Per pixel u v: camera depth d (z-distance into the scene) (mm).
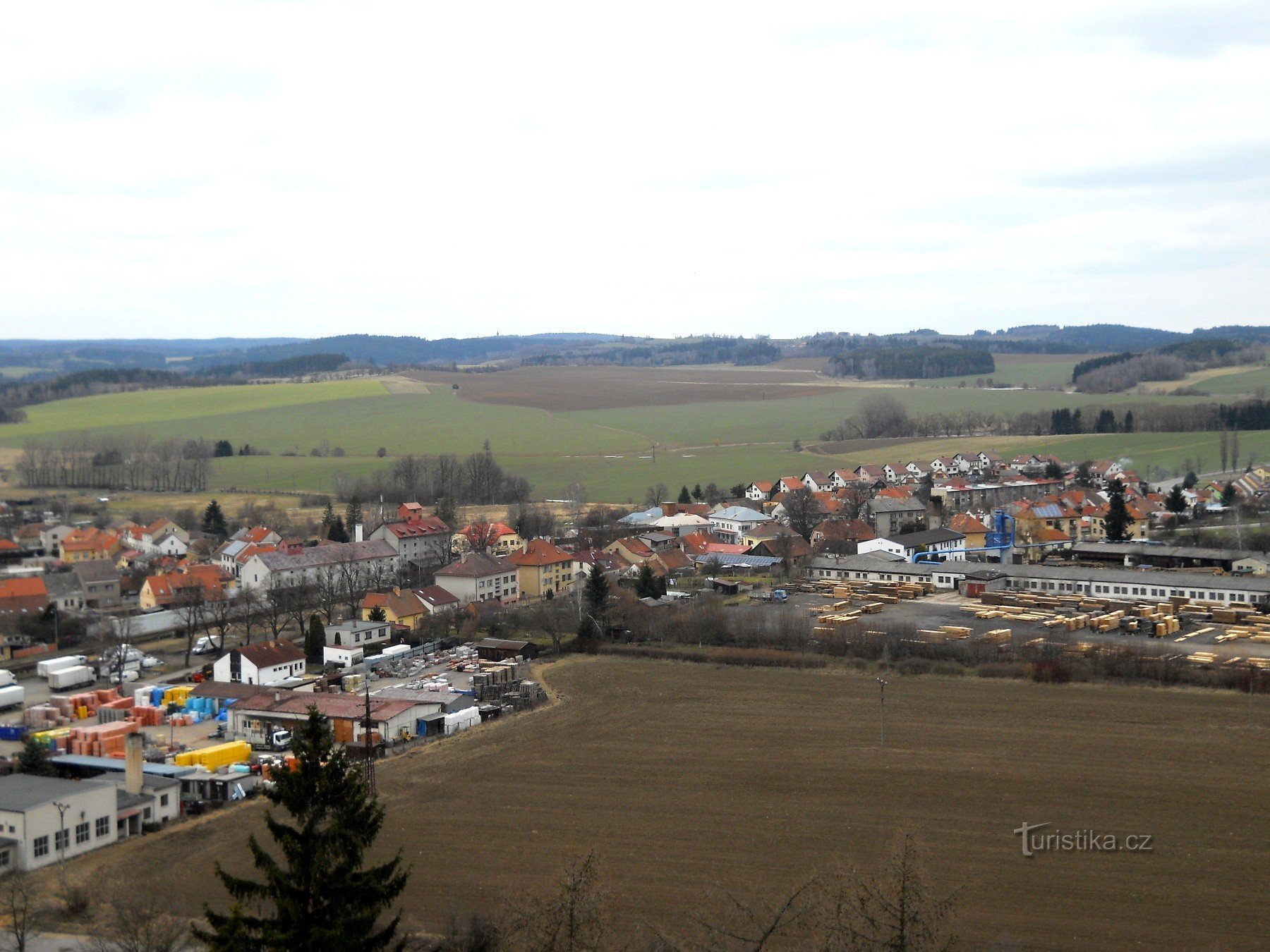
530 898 63938
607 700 120250
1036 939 64062
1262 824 80688
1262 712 107812
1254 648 133750
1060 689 118188
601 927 58750
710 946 61406
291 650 137875
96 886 75312
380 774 97812
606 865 76062
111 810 85375
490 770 97750
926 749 99438
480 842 81000
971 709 111688
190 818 91000
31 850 79312
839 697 117625
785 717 110938
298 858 49750
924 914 57844
